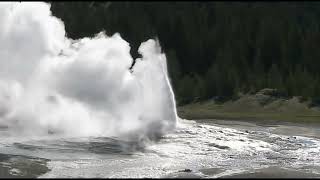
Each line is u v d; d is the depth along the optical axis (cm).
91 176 9538
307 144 14188
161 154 11956
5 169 9975
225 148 12975
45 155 11469
